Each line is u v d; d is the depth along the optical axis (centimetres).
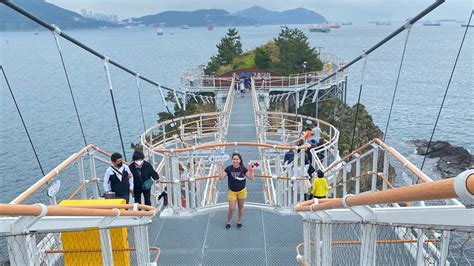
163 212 873
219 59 5288
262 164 1323
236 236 780
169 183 886
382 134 3856
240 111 2664
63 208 355
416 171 552
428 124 5228
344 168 910
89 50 933
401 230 592
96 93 7594
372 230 326
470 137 4609
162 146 1606
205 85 3934
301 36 4816
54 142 4409
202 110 3562
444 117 5547
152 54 17875
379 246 576
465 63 11631
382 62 12475
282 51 4722
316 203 453
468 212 241
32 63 13338
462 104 6284
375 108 6300
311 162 1179
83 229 435
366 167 2420
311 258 588
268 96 3488
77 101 6819
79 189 736
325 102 4078
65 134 4750
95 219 441
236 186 788
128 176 760
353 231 630
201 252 726
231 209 795
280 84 3828
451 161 3881
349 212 365
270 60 4681
